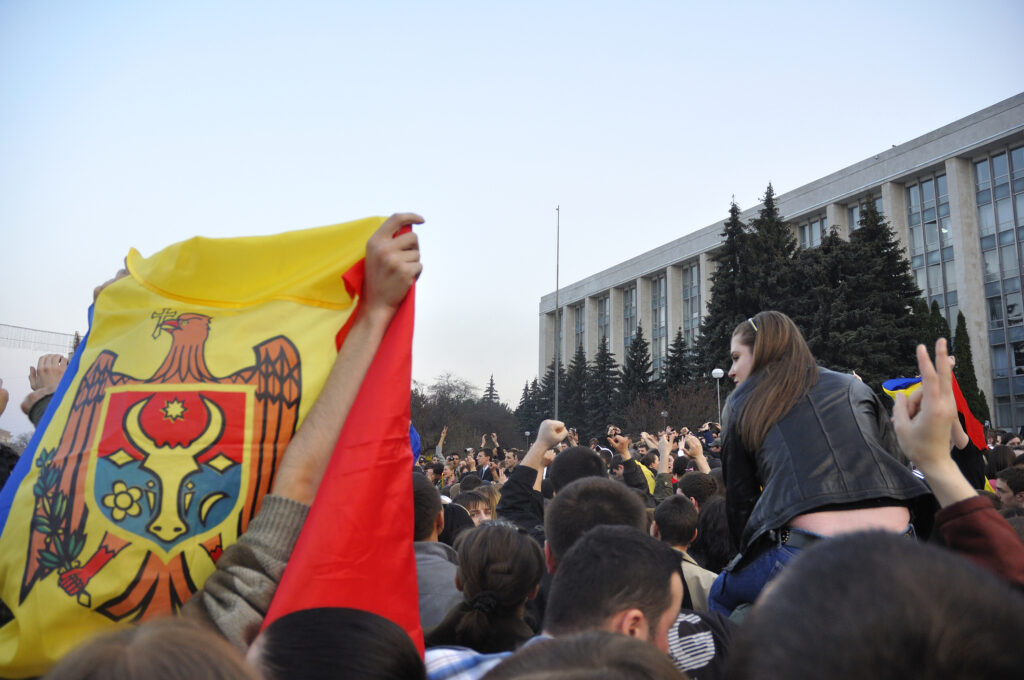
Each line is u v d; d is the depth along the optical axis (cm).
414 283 234
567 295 9419
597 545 209
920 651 71
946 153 5188
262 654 157
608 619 197
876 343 3388
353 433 208
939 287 5216
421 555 356
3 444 332
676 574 208
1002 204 4994
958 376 4162
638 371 5934
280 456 219
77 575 204
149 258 257
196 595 192
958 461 316
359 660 155
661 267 7850
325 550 190
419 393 7381
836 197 5906
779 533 250
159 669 98
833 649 73
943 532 184
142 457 213
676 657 226
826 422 253
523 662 127
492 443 1914
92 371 236
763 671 77
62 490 214
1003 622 74
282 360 227
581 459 456
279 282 243
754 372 280
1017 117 4825
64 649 201
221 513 211
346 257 242
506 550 265
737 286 4019
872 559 81
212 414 217
